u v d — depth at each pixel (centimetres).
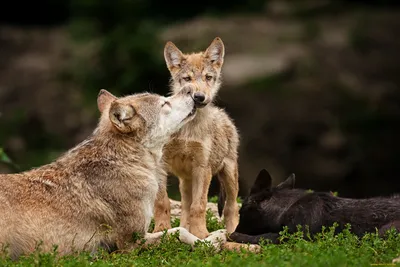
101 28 2300
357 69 2206
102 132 763
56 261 678
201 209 845
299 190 830
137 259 697
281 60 2167
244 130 1978
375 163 1969
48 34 2620
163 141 779
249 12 2586
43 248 705
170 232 764
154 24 2127
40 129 2078
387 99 2091
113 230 744
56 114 2097
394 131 2014
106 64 2077
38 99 2159
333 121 2008
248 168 1919
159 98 780
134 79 1983
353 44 2314
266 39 2316
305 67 2147
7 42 2530
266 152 1962
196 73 921
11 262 661
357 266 617
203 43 2203
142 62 2000
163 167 818
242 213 823
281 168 1941
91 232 734
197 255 702
